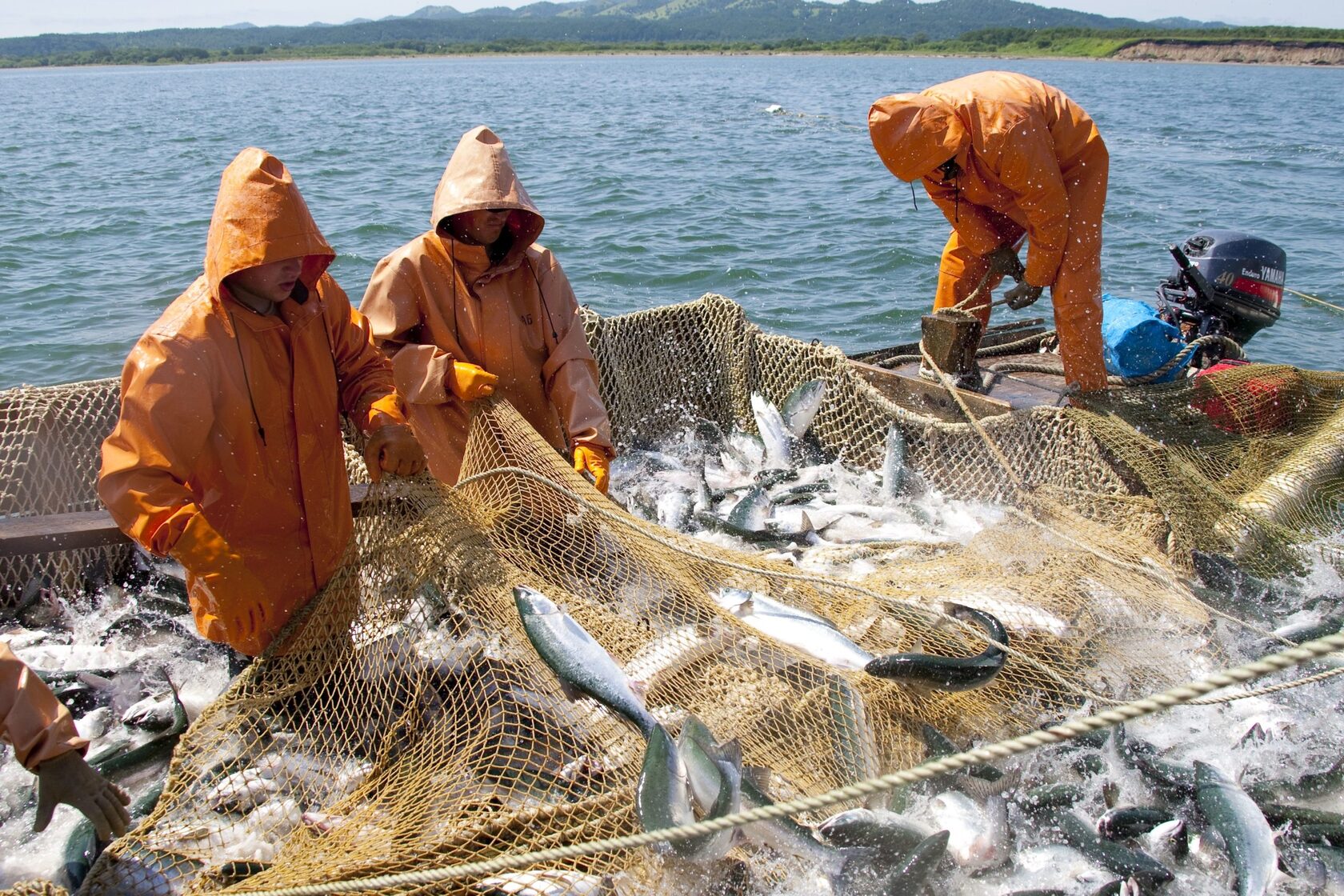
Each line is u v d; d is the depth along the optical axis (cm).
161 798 341
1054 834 367
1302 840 365
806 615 427
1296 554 546
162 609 512
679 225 1920
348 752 367
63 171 2845
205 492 379
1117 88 7838
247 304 370
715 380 795
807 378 734
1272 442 647
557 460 458
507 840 325
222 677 467
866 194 2328
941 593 461
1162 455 577
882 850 336
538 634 369
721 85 9169
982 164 646
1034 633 436
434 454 514
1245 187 2498
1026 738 249
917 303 1367
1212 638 459
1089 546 497
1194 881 354
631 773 347
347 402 433
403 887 302
